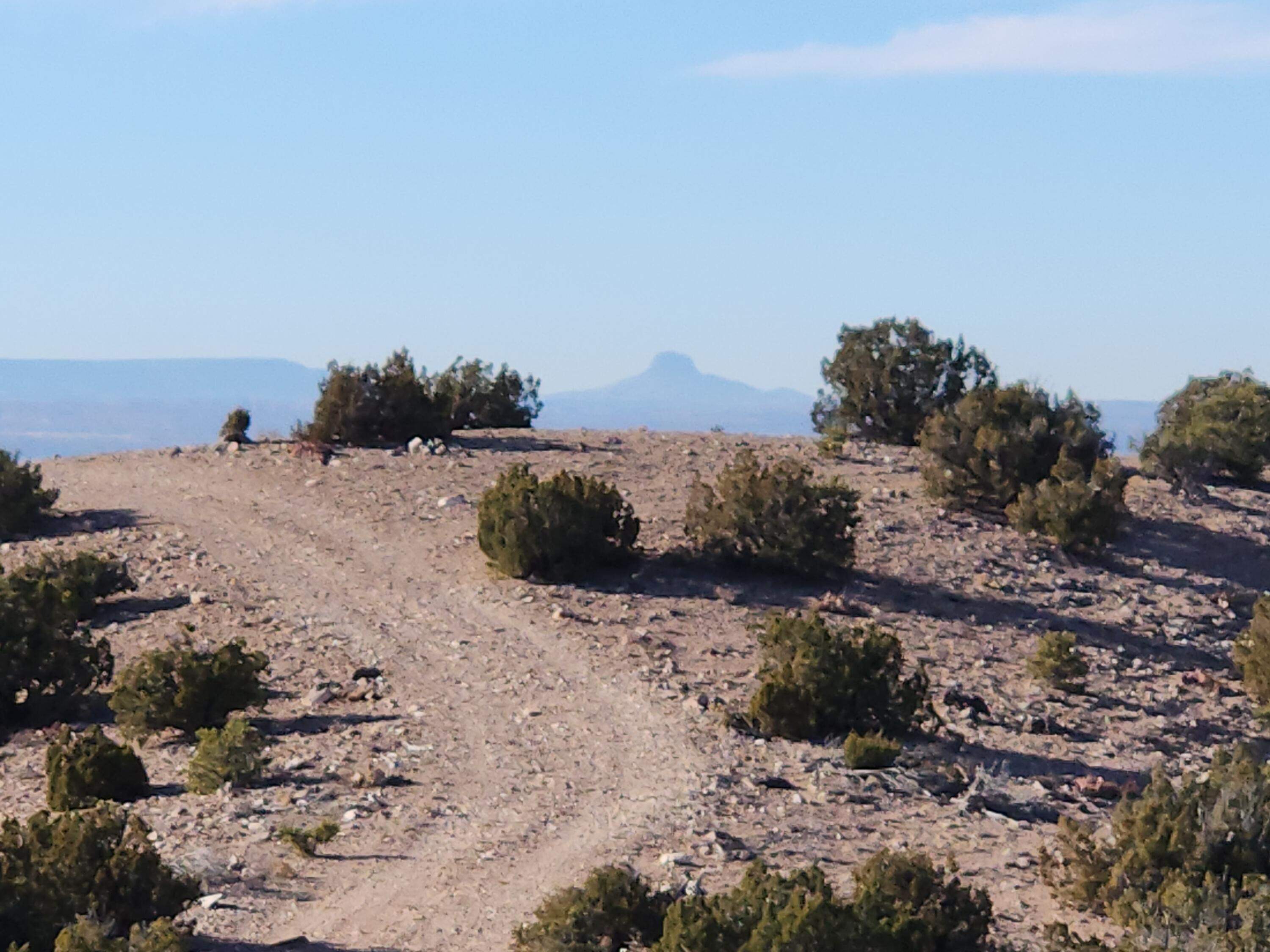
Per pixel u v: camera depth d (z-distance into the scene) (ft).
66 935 62.69
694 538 186.70
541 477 218.38
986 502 218.18
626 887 74.49
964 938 71.67
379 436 242.17
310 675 141.79
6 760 119.44
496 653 148.77
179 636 154.10
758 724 124.88
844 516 182.70
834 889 84.02
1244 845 83.30
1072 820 95.45
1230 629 183.21
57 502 208.03
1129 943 72.13
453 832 95.40
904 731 125.18
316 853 90.12
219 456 232.12
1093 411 231.71
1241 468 248.73
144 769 110.22
